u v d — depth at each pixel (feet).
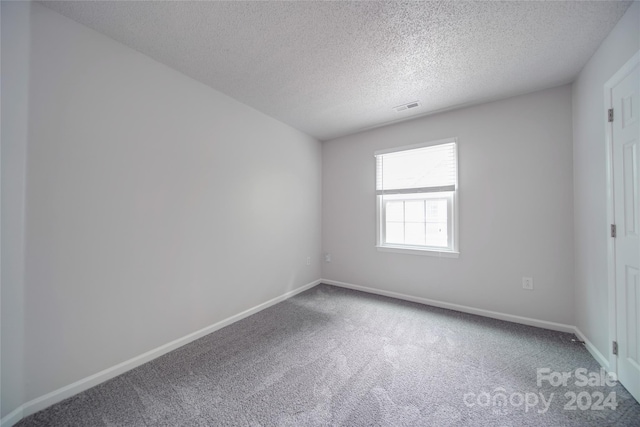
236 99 8.23
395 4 4.56
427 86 7.37
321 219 12.61
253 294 8.84
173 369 5.61
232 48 5.75
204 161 7.27
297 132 11.04
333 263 12.20
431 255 9.39
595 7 4.55
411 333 7.20
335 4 4.55
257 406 4.51
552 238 7.38
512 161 7.95
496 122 8.20
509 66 6.37
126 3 4.47
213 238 7.51
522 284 7.79
